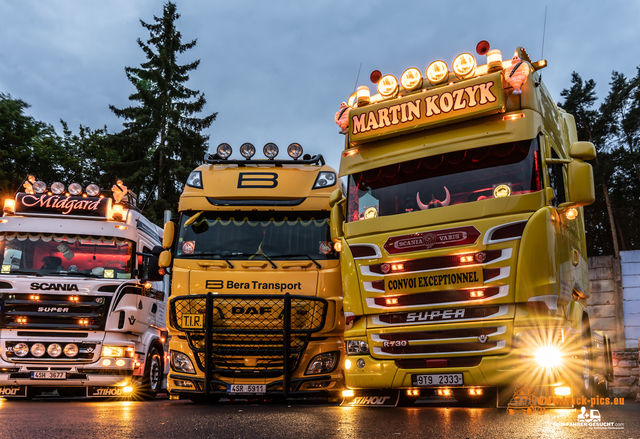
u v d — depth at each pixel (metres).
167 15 41.12
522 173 7.10
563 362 6.58
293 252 9.56
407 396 8.00
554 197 7.16
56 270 11.72
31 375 10.98
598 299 20.55
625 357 11.38
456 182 7.43
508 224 6.80
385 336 7.30
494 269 6.79
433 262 7.12
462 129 7.54
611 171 47.53
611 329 20.22
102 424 5.96
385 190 7.86
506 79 7.35
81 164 41.56
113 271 11.98
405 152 7.83
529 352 6.53
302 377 8.90
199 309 9.12
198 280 9.35
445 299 7.01
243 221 9.87
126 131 39.53
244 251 9.62
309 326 9.01
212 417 6.68
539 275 6.62
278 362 8.96
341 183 10.34
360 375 7.40
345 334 7.67
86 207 12.14
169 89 40.12
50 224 11.95
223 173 10.24
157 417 6.73
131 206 13.12
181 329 9.16
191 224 9.87
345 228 7.97
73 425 5.87
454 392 7.05
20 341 11.03
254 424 5.87
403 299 7.25
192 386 9.09
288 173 10.20
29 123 34.34
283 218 9.85
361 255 7.64
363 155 8.18
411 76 8.00
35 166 34.56
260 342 8.99
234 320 9.02
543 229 6.69
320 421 6.08
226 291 9.24
